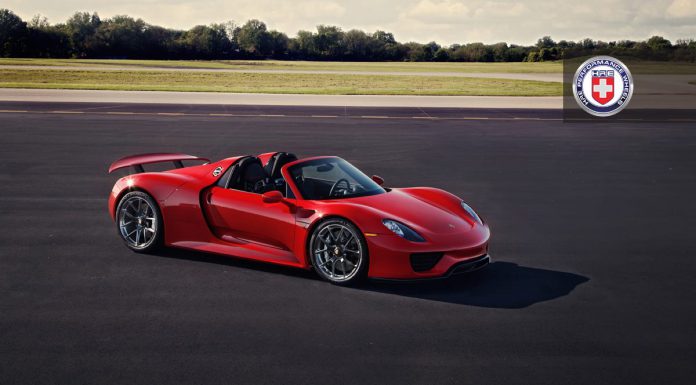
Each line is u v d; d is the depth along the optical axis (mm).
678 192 9836
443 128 18172
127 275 5617
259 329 4438
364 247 5273
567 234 7281
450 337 4344
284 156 6652
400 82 44906
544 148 14516
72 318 4609
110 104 24266
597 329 4523
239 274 5684
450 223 5609
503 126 18906
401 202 5891
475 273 5801
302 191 5828
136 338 4266
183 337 4289
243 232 5988
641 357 4066
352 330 4445
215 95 29016
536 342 4281
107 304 4902
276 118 20109
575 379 3750
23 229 7133
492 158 12969
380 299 5082
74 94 28078
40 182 9977
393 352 4090
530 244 6832
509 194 9531
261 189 6254
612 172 11547
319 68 76562
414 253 5160
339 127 17969
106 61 91250
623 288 5438
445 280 5590
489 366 3904
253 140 15039
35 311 4742
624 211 8516
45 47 109562
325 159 6391
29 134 15625
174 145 14141
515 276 5734
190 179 6340
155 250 6309
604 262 6207
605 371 3863
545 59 126062
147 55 119125
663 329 4539
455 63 116625
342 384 3641
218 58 127312
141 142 14562
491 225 7652
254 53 133250
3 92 28078
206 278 5559
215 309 4816
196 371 3789
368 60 136000
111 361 3916
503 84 42625
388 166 11828
